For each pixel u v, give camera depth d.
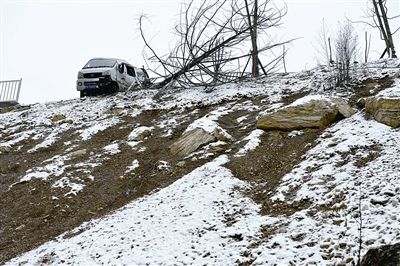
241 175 9.37
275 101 13.08
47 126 15.58
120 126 14.07
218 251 6.75
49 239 8.69
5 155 13.55
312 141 9.89
